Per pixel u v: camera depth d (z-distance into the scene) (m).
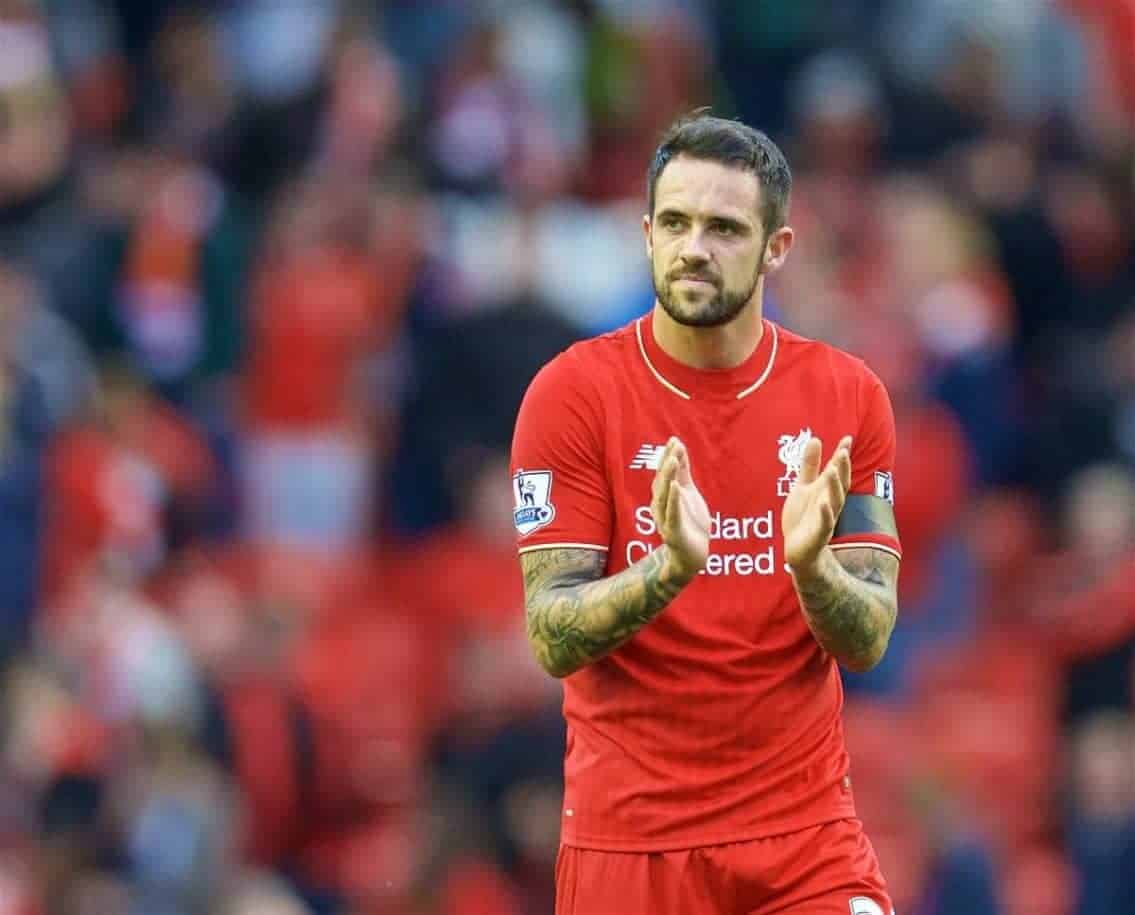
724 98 65.00
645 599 21.42
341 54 57.78
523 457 22.77
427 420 51.12
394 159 57.47
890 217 58.72
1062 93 66.19
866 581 22.47
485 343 51.22
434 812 40.47
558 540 22.52
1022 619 52.22
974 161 62.84
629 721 22.59
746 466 22.55
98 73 60.50
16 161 53.38
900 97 64.00
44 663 42.34
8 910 38.88
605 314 52.78
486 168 57.09
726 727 22.44
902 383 51.66
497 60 58.75
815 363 22.91
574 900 22.88
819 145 60.03
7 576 44.25
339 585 48.91
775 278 52.62
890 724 47.06
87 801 40.75
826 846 22.56
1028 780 48.41
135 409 48.56
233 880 40.75
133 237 51.66
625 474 22.55
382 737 44.97
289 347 51.66
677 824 22.47
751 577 22.48
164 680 42.62
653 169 22.30
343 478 51.47
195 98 58.97
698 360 22.62
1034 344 61.19
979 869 42.06
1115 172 65.06
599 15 61.16
